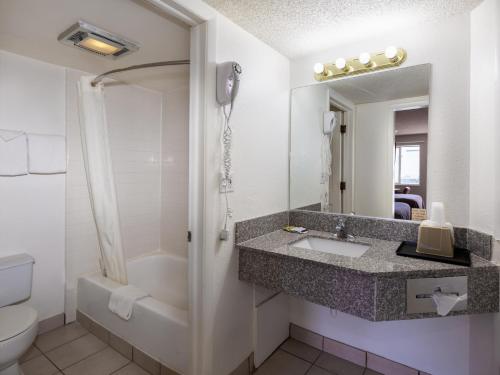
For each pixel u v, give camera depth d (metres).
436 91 1.54
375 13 1.46
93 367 1.75
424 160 1.58
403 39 1.63
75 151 2.26
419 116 1.59
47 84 2.10
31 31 1.64
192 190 1.45
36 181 2.07
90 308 2.12
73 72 2.23
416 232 1.60
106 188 2.07
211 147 1.42
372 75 1.73
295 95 2.03
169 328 1.58
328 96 1.89
